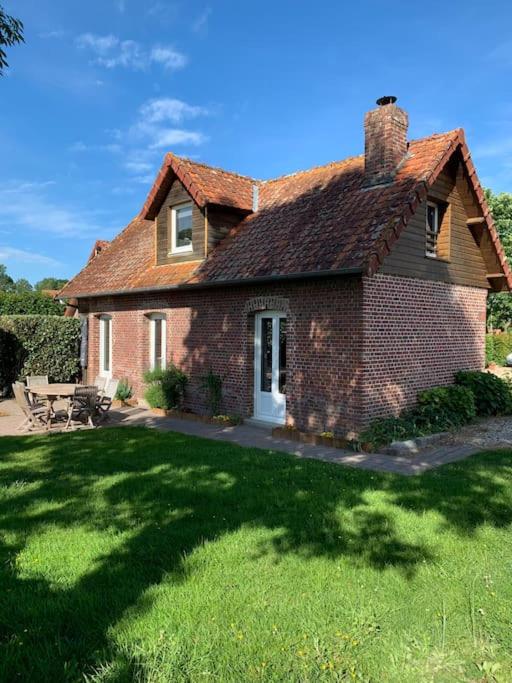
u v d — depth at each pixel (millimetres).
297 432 10281
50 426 11531
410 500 6230
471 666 3205
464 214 12758
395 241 9570
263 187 14836
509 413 12891
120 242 19219
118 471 7527
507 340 28188
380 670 3148
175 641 3342
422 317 11359
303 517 5625
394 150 10945
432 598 3984
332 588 4105
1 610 3732
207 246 13180
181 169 13578
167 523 5445
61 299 17969
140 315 15289
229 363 12375
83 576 4262
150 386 14250
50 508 5918
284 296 11008
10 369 16906
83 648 3312
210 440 10039
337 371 10031
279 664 3174
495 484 6930
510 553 4785
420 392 11281
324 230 10703
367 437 9422
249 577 4258
